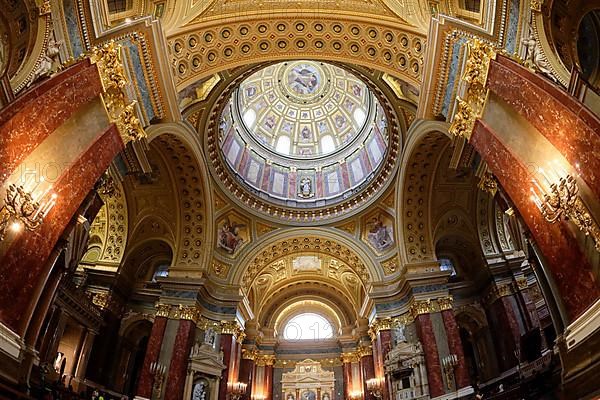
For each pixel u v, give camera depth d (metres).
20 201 7.88
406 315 19.42
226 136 22.98
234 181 22.42
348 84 26.28
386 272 21.61
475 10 11.86
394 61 14.02
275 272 26.86
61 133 8.93
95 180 10.00
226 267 22.19
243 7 13.74
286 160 26.53
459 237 20.67
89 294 18.33
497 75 9.77
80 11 10.02
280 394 26.34
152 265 21.50
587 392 7.70
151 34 11.37
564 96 7.83
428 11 12.28
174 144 18.31
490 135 10.24
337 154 26.33
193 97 17.45
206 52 13.94
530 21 9.16
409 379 17.58
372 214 22.73
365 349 24.42
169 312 18.31
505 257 18.64
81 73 9.46
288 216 23.95
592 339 7.62
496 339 17.91
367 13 13.66
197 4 13.09
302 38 14.70
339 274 27.14
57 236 8.98
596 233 7.45
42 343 13.70
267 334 27.83
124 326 19.22
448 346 17.06
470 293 19.62
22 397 7.91
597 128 7.18
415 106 17.48
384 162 21.30
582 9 8.70
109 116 10.55
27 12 8.75
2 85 7.58
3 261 7.59
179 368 17.03
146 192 20.14
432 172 19.50
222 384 18.77
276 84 27.16
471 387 15.35
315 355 27.73
